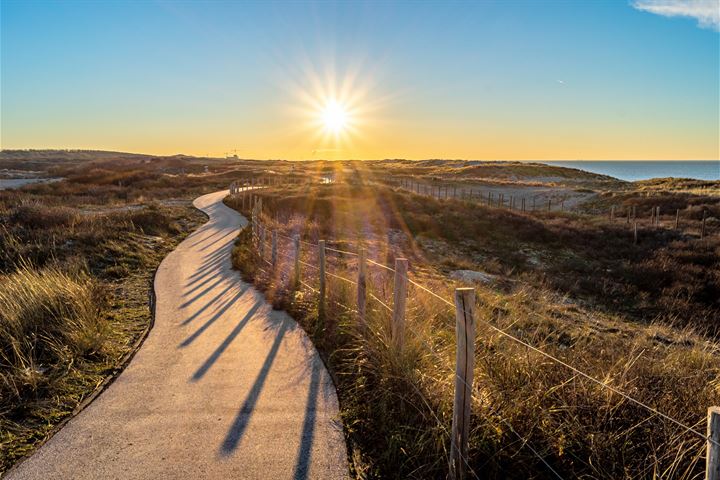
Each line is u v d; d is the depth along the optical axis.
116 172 53.53
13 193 30.64
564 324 7.61
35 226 15.05
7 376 4.76
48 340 5.61
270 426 4.00
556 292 11.66
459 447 2.96
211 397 4.57
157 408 4.35
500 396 3.57
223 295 8.80
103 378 5.05
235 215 25.11
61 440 3.80
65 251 11.87
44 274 8.15
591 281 13.47
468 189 51.19
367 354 4.83
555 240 21.02
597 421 3.21
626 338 7.36
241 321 7.13
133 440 3.80
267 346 6.02
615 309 11.04
